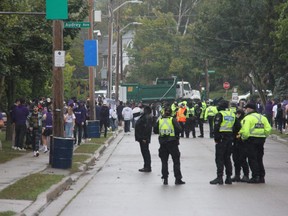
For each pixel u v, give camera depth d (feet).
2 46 161.68
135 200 98.07
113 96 440.86
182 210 87.81
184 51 535.60
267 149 203.62
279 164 154.81
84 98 404.98
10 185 108.58
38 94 253.85
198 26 416.46
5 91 225.76
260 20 364.79
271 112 301.84
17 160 155.12
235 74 413.18
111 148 213.66
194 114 261.24
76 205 94.68
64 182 116.16
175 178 119.55
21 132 181.27
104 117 259.60
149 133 140.36
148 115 141.08
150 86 399.24
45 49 193.16
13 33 178.91
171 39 547.49
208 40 406.00
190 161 160.66
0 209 85.30
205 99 454.81
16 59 187.32
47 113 178.91
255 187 111.65
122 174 135.95
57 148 140.56
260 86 371.35
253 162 116.98
